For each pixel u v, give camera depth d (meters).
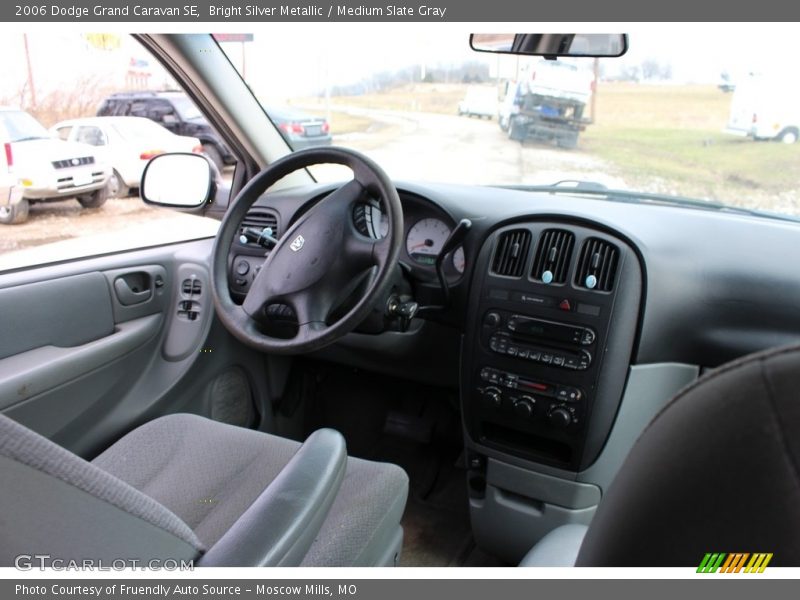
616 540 0.44
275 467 1.25
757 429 0.33
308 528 0.74
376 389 2.16
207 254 1.78
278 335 1.39
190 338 1.72
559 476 1.46
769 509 0.35
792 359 0.32
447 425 2.08
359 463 1.23
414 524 1.85
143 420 1.63
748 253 1.39
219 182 1.95
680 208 1.64
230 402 1.92
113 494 0.53
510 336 1.45
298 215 1.75
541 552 0.95
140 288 1.67
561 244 1.40
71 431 1.45
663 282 1.35
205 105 1.75
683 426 0.37
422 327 1.74
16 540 0.48
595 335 1.35
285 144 1.94
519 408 1.44
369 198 1.29
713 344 1.42
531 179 1.84
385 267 1.19
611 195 1.74
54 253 1.56
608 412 1.37
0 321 1.31
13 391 1.28
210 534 1.07
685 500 0.38
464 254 1.60
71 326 1.47
